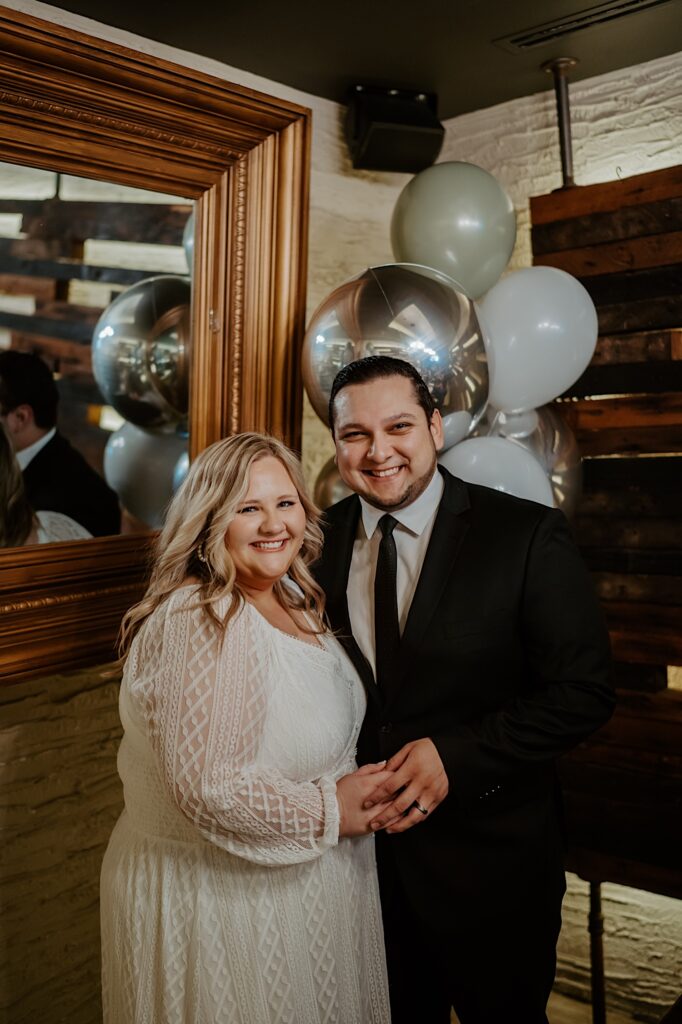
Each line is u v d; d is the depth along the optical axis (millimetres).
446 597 1531
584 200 2299
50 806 2121
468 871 1535
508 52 2270
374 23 2107
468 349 1734
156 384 2156
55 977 2133
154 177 1979
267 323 2191
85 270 2117
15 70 1707
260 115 2076
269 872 1306
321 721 1338
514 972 1534
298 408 2256
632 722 2211
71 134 1826
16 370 2031
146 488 2145
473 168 2115
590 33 2164
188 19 2090
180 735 1198
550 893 1571
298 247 2199
